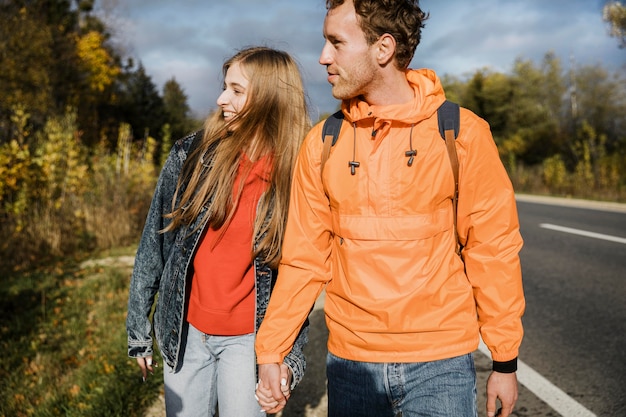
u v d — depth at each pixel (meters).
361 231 1.57
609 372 3.54
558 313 4.91
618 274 6.36
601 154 21.14
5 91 17.86
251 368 1.90
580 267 6.85
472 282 1.61
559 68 33.81
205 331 1.88
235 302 1.87
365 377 1.61
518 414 3.00
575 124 31.14
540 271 6.73
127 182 11.12
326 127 1.65
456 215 1.60
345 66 1.53
